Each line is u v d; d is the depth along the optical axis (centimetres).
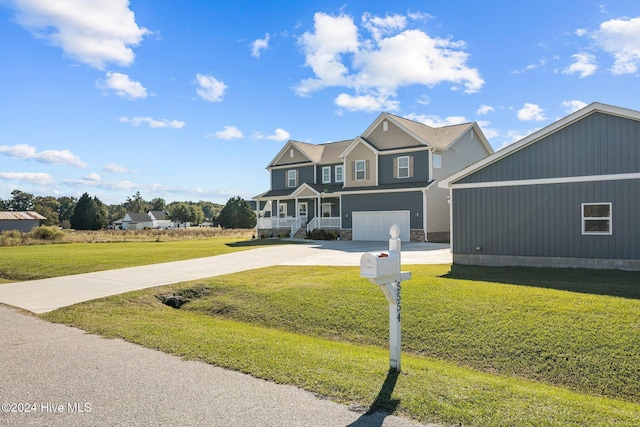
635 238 1263
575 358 639
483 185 1528
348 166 3098
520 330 732
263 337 734
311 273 1380
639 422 411
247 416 405
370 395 457
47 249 2598
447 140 2948
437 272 1322
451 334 757
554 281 1129
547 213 1409
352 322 863
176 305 1132
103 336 720
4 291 1213
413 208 2702
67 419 397
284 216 3731
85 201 7262
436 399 450
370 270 514
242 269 1545
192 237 4097
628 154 1279
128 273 1489
